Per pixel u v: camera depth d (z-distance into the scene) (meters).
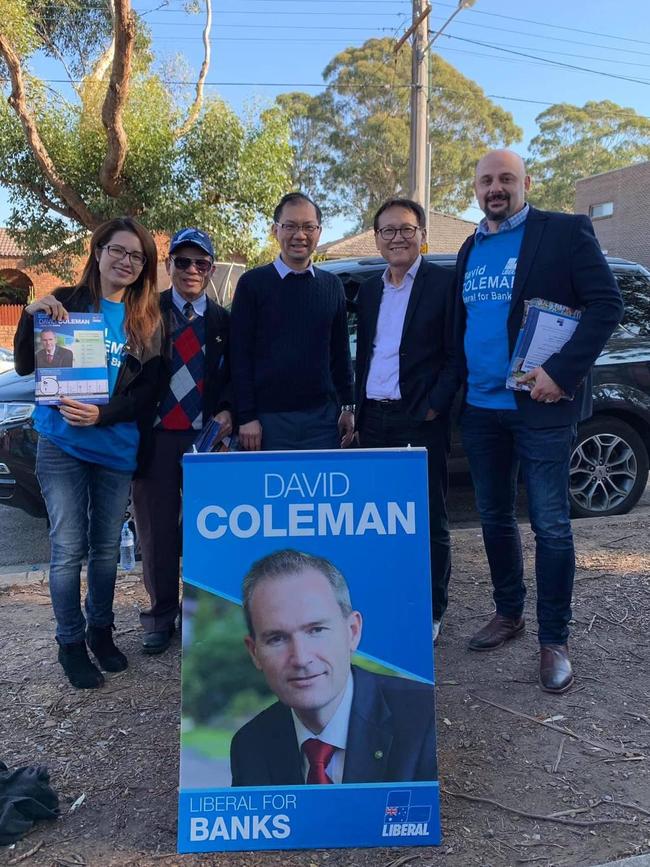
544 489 3.03
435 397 3.28
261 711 2.18
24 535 5.75
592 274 2.89
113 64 11.55
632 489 5.57
